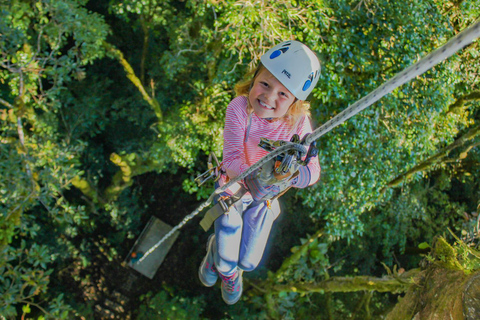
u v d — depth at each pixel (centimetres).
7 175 905
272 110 239
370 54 682
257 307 1328
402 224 1198
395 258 1277
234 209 288
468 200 1273
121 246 1517
